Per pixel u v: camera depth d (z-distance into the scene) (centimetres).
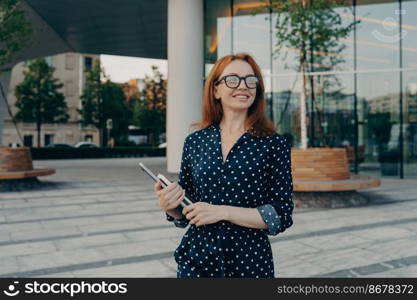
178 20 1418
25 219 700
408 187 1130
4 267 431
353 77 1398
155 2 1659
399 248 496
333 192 839
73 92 5212
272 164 170
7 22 1155
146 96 4256
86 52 2581
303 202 819
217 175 168
